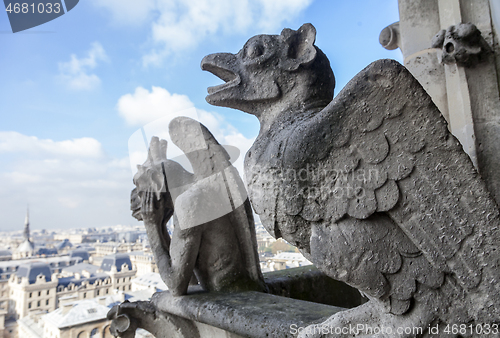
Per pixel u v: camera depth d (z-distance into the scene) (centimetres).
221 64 129
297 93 122
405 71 90
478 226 87
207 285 167
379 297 95
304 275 204
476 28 148
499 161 142
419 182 91
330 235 99
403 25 188
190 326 162
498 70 148
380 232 95
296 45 125
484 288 87
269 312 129
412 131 92
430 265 92
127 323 165
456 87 155
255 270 174
